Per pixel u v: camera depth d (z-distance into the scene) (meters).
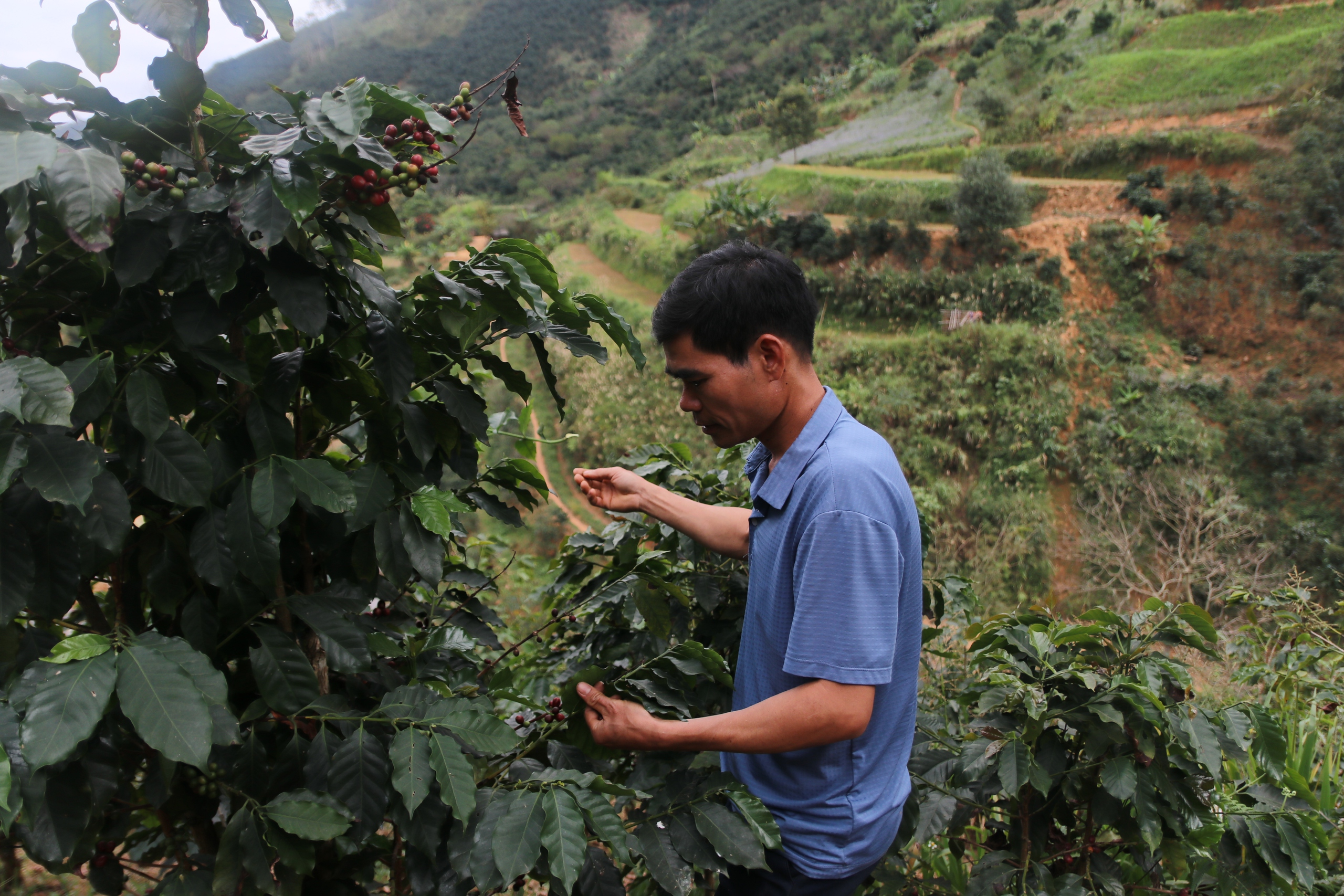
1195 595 13.29
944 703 2.20
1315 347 18.88
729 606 1.61
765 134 48.19
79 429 0.88
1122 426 18.30
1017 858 1.44
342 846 0.94
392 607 1.40
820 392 1.08
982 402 19.42
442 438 1.17
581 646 1.72
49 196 0.77
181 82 0.90
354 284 1.00
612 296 27.59
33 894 2.18
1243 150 22.89
